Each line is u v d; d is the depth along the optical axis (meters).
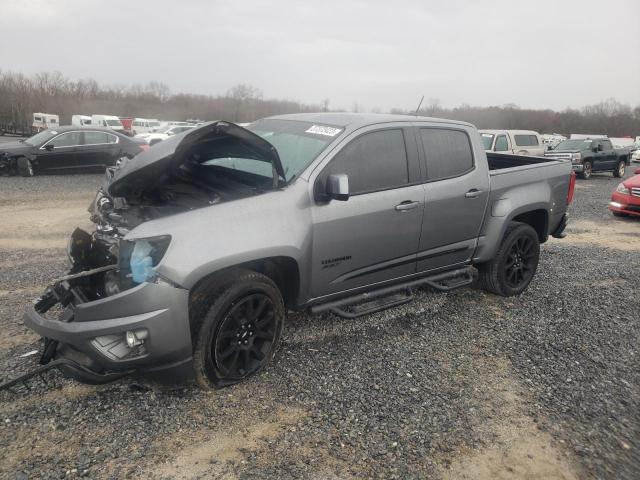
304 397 3.44
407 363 4.00
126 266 3.10
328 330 4.53
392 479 2.72
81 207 9.92
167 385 3.28
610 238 9.19
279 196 3.60
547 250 8.02
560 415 3.41
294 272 3.71
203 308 3.28
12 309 4.62
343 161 3.95
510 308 5.32
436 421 3.25
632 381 3.92
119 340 3.03
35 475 2.60
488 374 3.90
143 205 3.91
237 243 3.28
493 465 2.88
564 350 4.38
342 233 3.89
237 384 3.55
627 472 2.90
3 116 49.62
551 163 5.95
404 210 4.27
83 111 65.44
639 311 5.43
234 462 2.79
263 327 3.64
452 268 5.00
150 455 2.81
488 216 5.10
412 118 4.56
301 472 2.73
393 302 4.43
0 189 11.68
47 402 3.23
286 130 4.42
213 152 3.92
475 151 4.98
